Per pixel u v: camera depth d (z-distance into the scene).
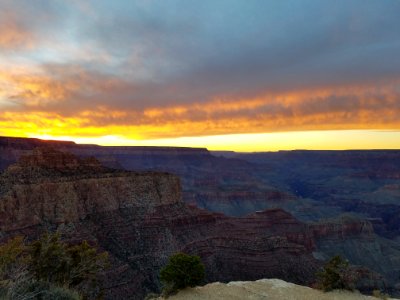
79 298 22.05
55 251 28.58
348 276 28.44
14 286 18.67
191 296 26.25
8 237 62.59
